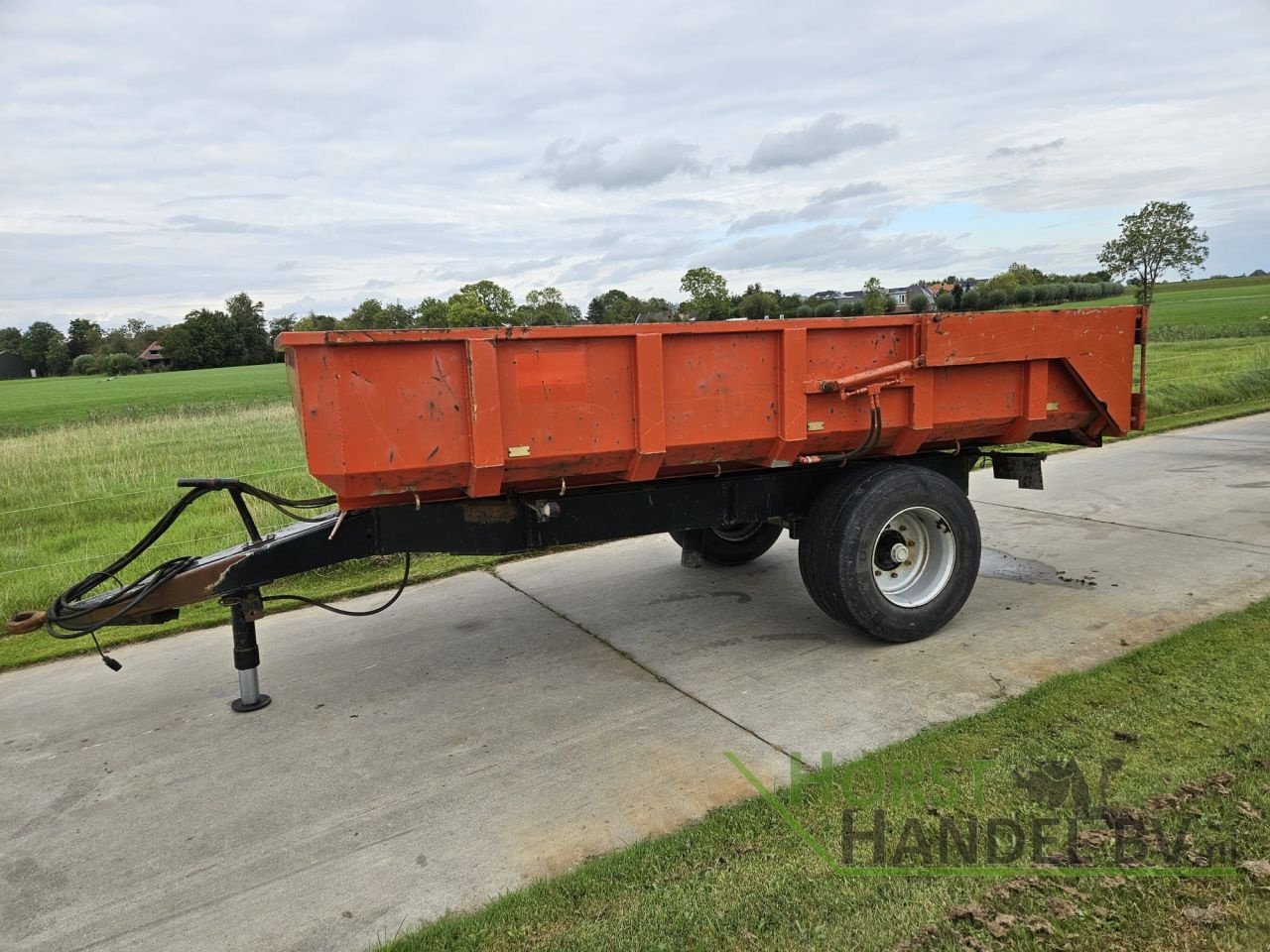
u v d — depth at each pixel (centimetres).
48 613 420
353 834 339
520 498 444
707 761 376
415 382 375
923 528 509
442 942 267
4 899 311
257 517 852
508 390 390
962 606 536
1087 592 565
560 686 473
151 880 317
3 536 835
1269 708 375
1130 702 391
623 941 260
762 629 544
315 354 356
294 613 636
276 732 437
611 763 381
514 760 392
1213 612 508
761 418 449
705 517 486
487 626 582
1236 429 1199
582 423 407
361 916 287
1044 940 246
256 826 349
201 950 276
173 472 1106
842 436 476
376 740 421
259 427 1655
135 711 472
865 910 265
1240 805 301
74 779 398
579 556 749
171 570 427
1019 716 387
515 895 287
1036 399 514
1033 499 859
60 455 1268
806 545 494
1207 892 261
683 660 499
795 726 404
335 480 371
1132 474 948
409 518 428
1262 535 670
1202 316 4278
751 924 262
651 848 307
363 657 536
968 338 482
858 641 511
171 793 380
